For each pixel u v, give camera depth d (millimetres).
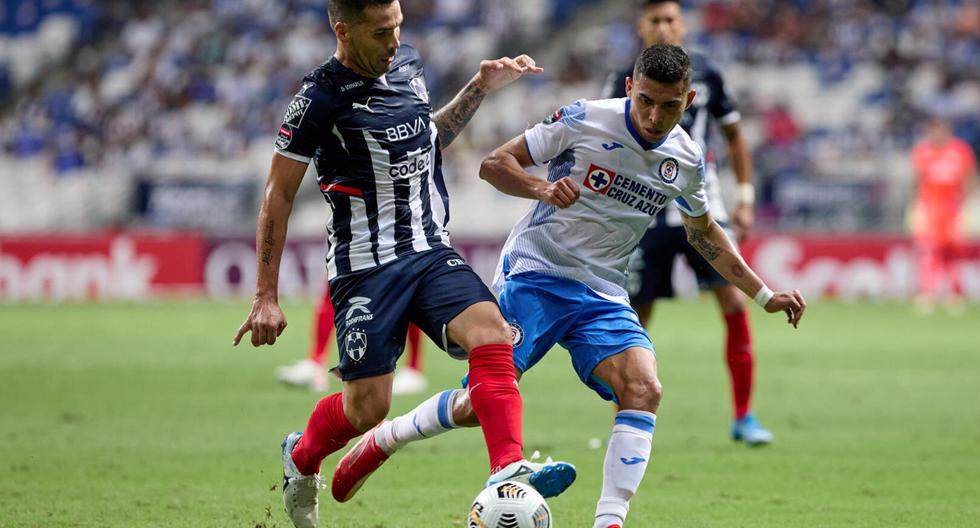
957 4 97562
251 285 76438
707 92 27828
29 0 105438
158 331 55781
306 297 76000
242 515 19875
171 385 38000
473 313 16547
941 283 73625
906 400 35625
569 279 18234
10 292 75875
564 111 17891
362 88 16891
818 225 77812
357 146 16844
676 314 68125
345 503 21172
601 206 17984
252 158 91812
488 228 84750
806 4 97250
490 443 16094
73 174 92375
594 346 17703
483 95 18594
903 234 75750
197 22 101750
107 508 20359
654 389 17156
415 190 17234
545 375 42375
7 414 31891
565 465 15242
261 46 99062
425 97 17656
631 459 16828
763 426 30781
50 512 19984
